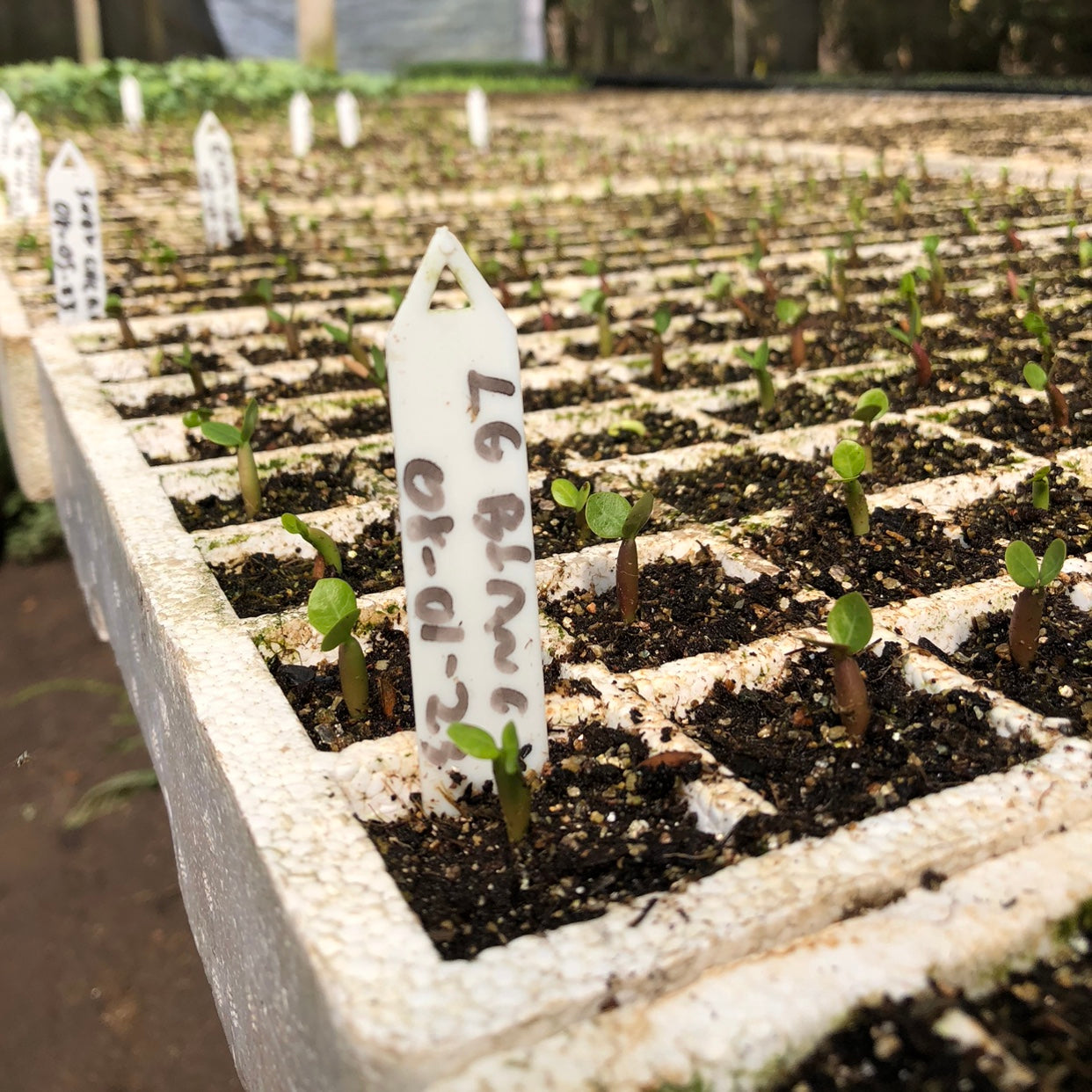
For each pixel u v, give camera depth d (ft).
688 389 1.36
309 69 6.06
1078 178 2.39
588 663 0.78
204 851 0.75
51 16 6.84
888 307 1.67
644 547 0.93
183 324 1.72
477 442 0.61
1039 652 0.78
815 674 0.77
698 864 0.59
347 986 0.49
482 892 0.59
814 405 1.29
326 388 1.46
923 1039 0.49
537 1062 0.47
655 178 3.23
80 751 2.69
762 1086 0.48
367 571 0.95
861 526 0.95
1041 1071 0.48
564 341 1.56
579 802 0.66
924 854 0.56
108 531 1.07
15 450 1.87
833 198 2.71
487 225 2.60
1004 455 1.10
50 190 1.68
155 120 4.91
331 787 0.63
